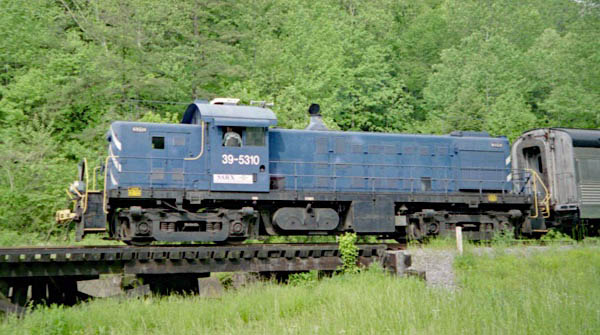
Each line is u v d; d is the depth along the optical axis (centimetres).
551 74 4400
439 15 5434
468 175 1984
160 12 3391
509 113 3756
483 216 1930
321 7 4431
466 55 4466
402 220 1825
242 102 3130
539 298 1279
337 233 1784
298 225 1686
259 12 4109
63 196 2491
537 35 5425
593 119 3803
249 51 3891
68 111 3089
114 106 3048
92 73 3130
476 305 1212
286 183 1755
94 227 1484
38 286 1522
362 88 4103
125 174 1573
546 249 1770
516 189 2166
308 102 3516
